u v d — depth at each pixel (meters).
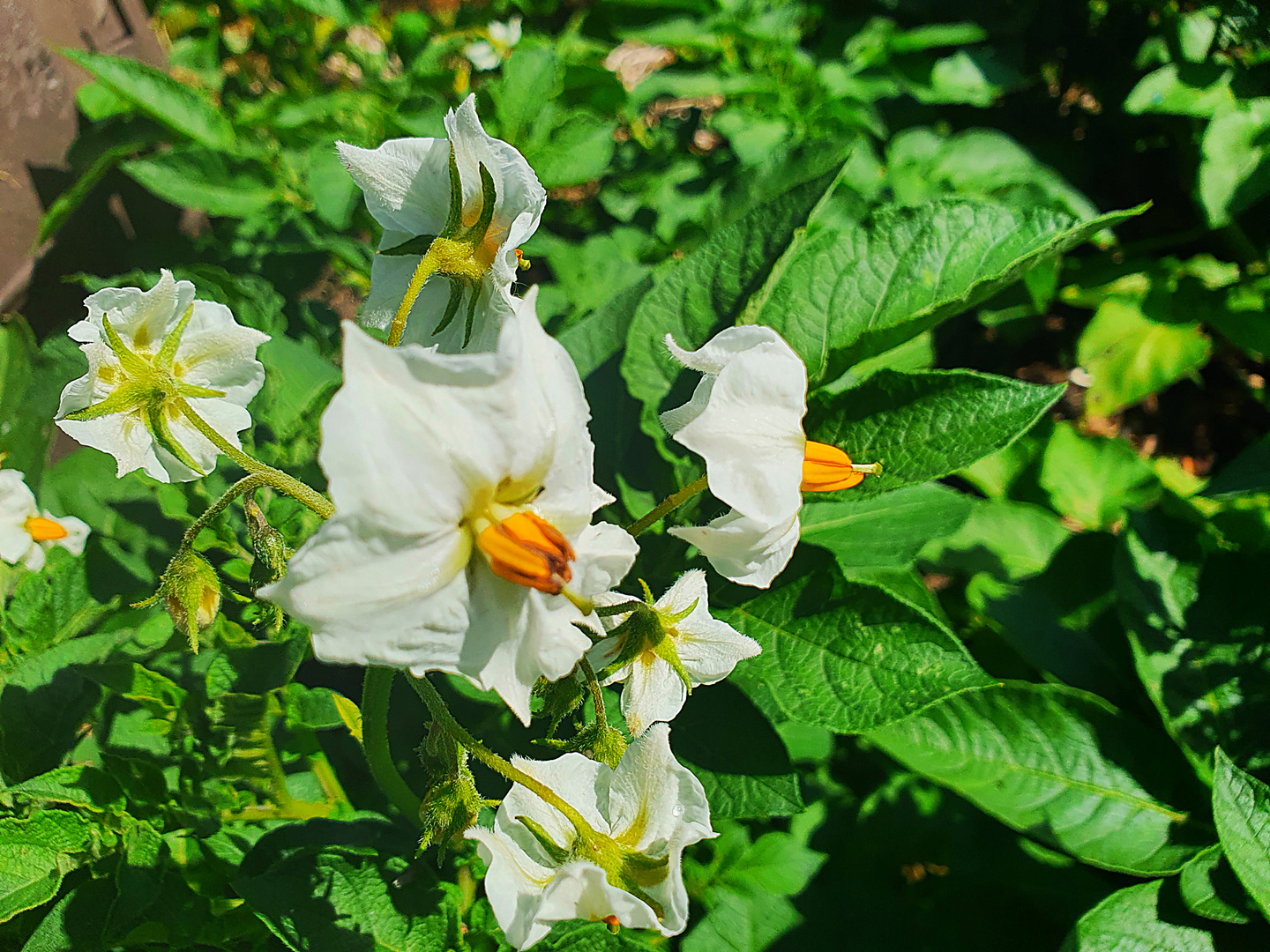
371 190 0.13
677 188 0.31
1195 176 0.35
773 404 0.11
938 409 0.15
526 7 0.40
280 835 0.16
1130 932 0.17
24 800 0.16
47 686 0.17
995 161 0.31
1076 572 0.25
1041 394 0.15
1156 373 0.33
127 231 0.30
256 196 0.26
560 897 0.11
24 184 0.25
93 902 0.15
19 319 0.20
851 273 0.16
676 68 0.37
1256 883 0.16
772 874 0.20
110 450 0.13
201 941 0.15
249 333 0.14
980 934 0.19
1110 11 0.37
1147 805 0.19
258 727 0.16
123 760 0.16
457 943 0.15
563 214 0.35
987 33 0.36
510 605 0.09
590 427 0.18
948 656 0.14
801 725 0.22
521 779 0.11
